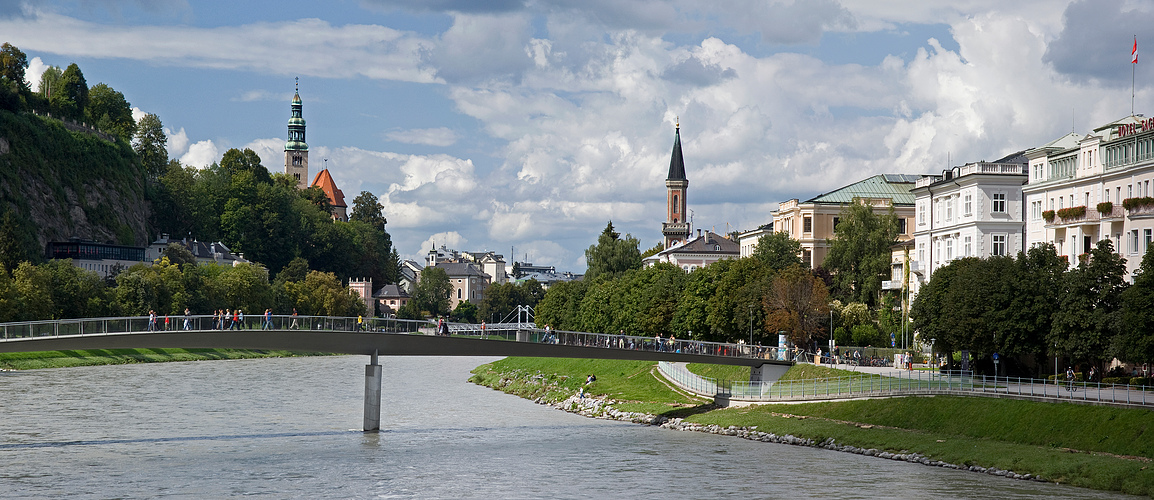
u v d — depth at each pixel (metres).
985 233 131.12
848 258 160.12
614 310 176.75
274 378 157.25
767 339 138.88
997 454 78.50
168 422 104.50
